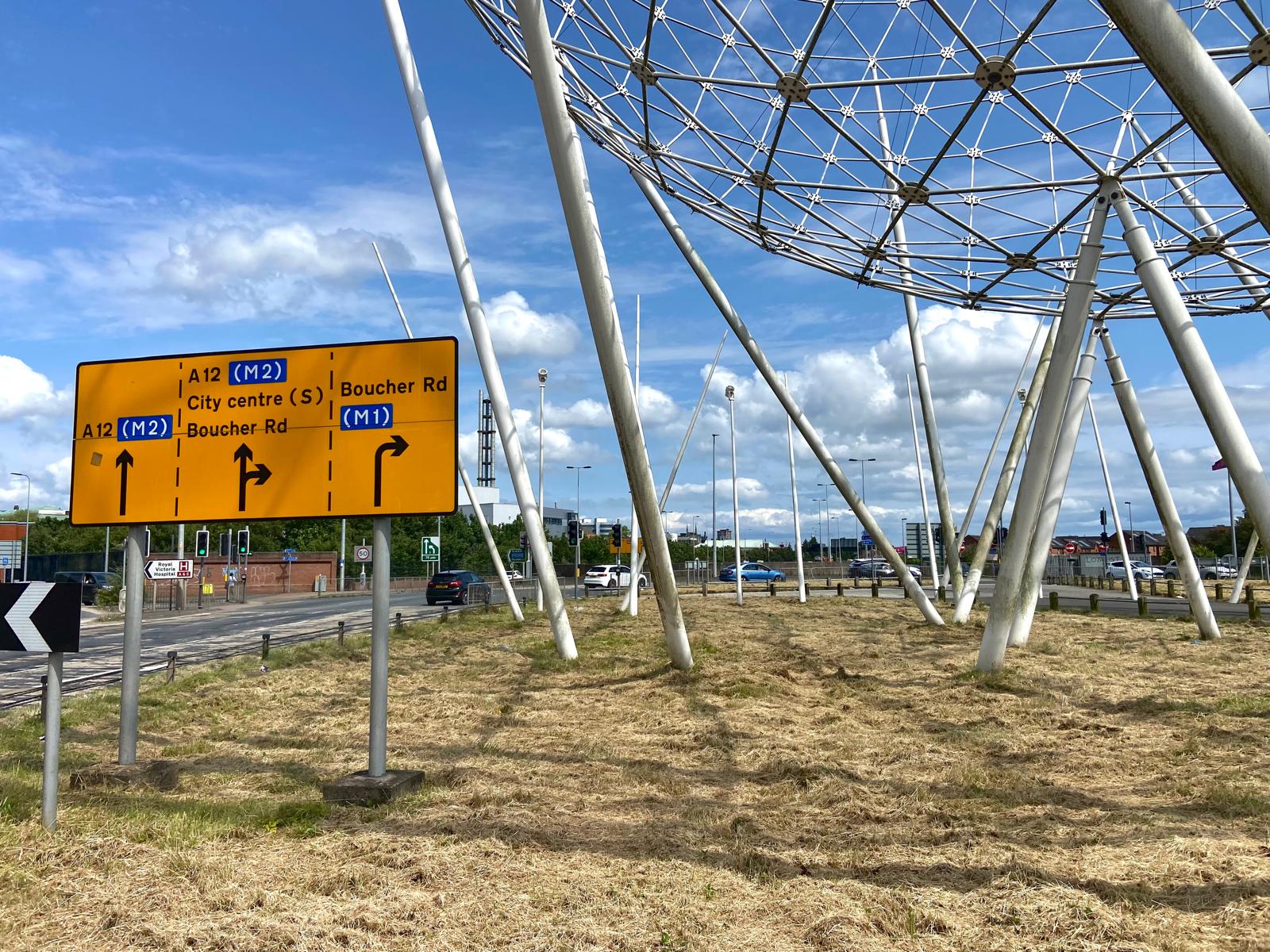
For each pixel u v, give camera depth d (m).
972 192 16.58
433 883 6.37
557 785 9.40
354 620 33.38
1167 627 26.36
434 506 9.61
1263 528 13.38
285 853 7.06
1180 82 7.61
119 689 16.45
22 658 22.83
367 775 9.16
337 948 5.33
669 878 6.41
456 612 34.38
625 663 19.55
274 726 13.08
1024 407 29.89
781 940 5.40
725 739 11.61
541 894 6.09
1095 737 11.60
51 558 71.69
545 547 20.83
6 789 8.88
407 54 22.17
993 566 85.06
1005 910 5.77
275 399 10.03
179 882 6.36
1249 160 7.54
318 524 87.69
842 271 21.55
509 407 21.83
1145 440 23.84
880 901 5.92
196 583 57.81
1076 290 16.92
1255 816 7.85
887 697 14.91
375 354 9.88
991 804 8.45
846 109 16.33
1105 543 64.44
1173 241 22.28
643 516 17.12
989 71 13.46
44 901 5.97
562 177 14.34
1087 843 7.20
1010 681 16.03
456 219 22.70
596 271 15.37
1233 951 5.22
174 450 10.15
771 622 29.94
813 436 25.45
